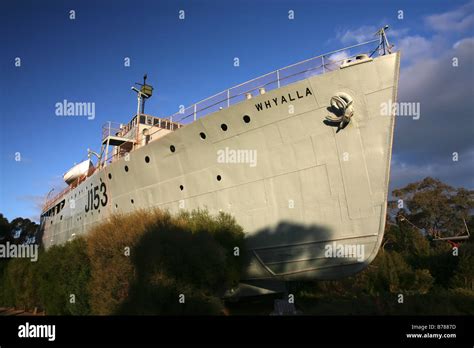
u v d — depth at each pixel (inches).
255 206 502.6
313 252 467.2
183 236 412.5
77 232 932.6
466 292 623.8
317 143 457.7
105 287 420.5
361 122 432.5
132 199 665.6
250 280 533.0
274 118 478.0
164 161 591.2
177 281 373.7
